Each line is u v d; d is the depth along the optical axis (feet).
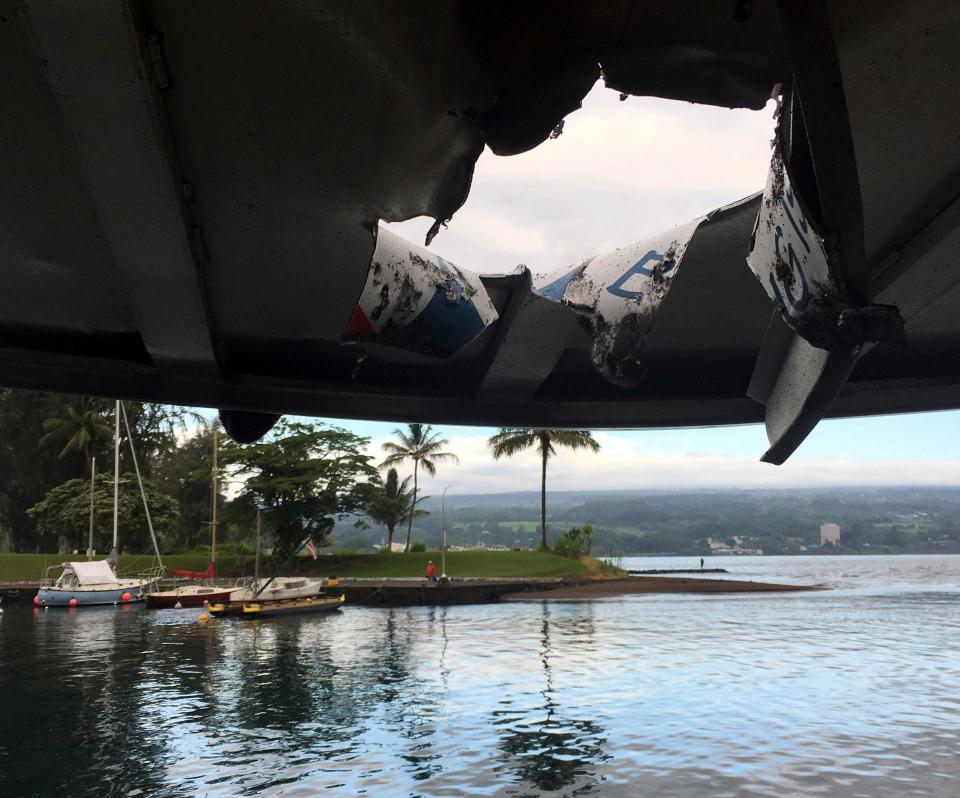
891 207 15.28
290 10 11.59
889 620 127.95
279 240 16.19
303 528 210.18
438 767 43.98
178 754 47.88
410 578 185.16
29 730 55.06
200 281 17.13
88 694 68.28
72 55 11.32
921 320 21.18
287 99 13.04
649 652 88.63
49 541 265.13
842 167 11.68
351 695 65.31
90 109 12.24
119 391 21.91
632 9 12.48
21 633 117.39
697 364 24.68
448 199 15.51
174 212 14.53
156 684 72.49
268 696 65.57
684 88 13.85
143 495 202.39
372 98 13.16
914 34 11.55
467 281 20.25
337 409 23.88
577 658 84.17
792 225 13.73
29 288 18.47
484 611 146.00
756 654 86.69
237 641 104.01
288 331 19.97
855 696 62.90
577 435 221.46
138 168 13.46
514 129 14.38
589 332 20.06
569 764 44.37
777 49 12.88
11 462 250.37
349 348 22.50
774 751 46.47
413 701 62.44
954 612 144.36
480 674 74.54
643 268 19.45
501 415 25.02
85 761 46.91
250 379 22.67
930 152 13.80
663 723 53.67
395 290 18.95
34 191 15.12
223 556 215.10
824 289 13.89
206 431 285.64
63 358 21.26
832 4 11.09
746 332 23.40
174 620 135.23
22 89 12.69
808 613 141.38
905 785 40.16
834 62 10.41
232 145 13.89
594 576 212.64
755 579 312.91
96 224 15.99
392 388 24.08
